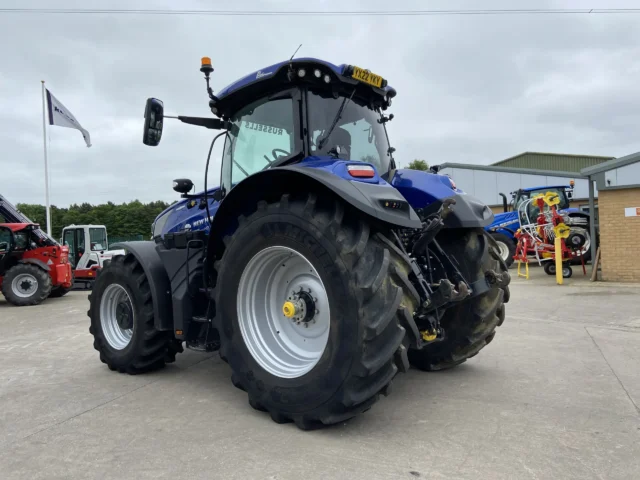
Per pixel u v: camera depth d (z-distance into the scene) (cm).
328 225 266
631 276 998
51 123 1961
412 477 227
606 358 432
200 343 371
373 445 263
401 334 257
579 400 328
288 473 234
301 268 314
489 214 364
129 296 415
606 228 1017
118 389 378
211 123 395
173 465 246
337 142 339
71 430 295
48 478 236
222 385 385
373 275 256
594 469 232
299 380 281
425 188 346
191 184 410
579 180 2072
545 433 274
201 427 294
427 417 302
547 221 1142
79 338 596
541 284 1007
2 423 309
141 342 402
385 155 383
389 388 270
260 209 302
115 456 258
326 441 269
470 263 346
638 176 976
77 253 1479
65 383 397
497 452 251
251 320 317
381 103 391
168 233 394
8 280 1009
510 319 627
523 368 407
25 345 562
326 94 339
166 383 392
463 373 396
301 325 314
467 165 2283
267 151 348
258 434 281
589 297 804
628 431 275
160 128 374
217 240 343
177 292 372
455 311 381
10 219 1120
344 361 257
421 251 320
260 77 334
